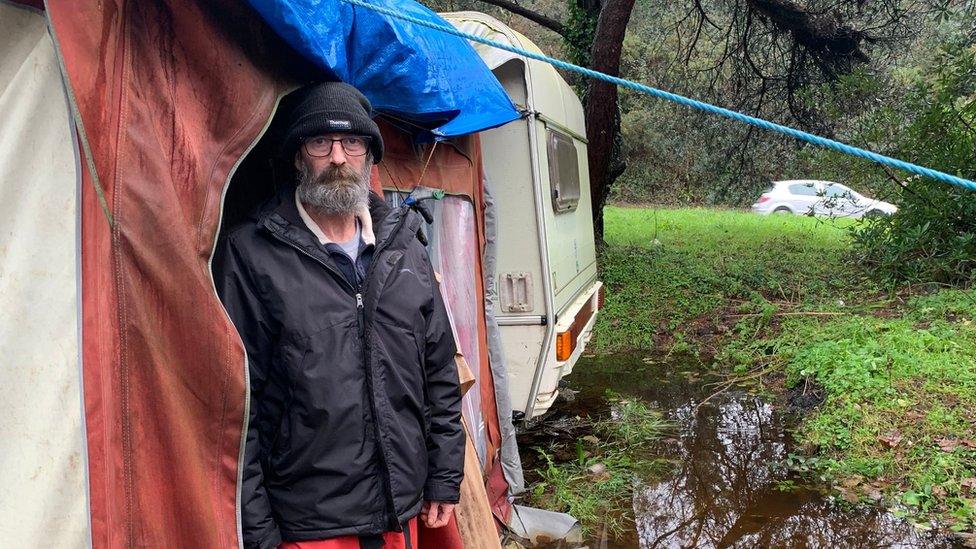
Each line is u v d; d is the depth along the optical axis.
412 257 2.26
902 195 9.25
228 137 2.00
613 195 25.95
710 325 8.56
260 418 2.07
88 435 1.75
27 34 1.85
